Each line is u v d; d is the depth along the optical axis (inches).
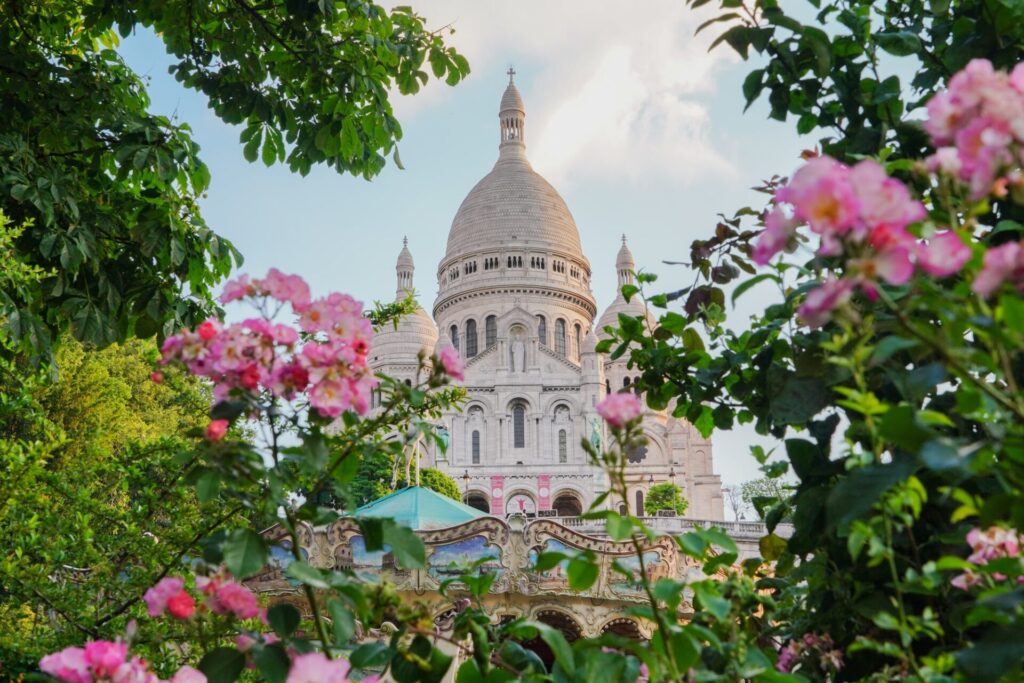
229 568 183.6
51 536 353.1
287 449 202.5
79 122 551.2
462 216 6314.0
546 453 4867.1
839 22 265.7
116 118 558.3
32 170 498.3
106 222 542.0
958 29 270.1
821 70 242.2
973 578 183.9
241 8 576.7
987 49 259.4
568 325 5861.2
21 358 668.1
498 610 762.2
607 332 313.1
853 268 139.6
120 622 332.8
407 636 216.2
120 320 550.9
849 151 255.8
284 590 657.0
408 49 592.7
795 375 220.4
